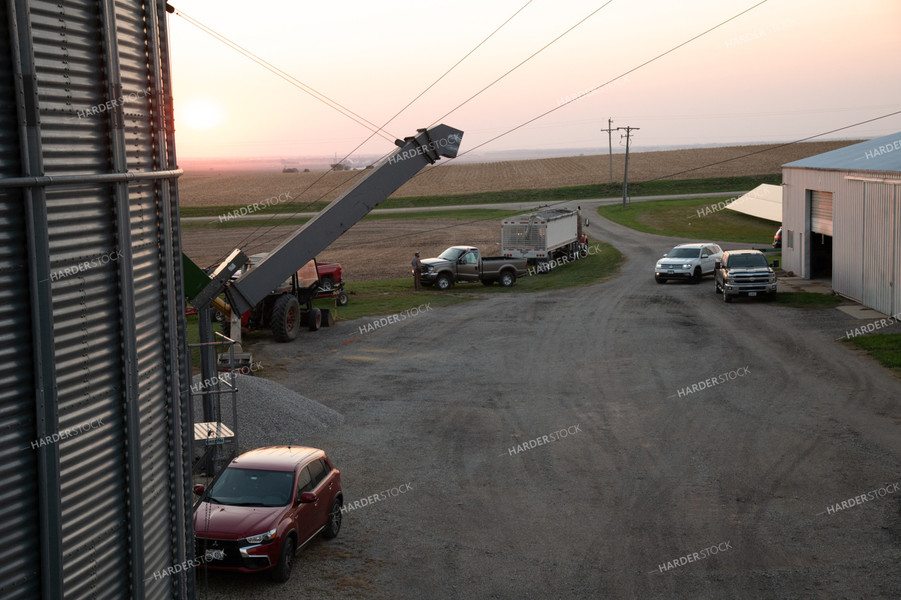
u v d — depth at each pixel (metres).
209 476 12.67
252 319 29.50
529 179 142.38
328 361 25.91
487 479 15.06
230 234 76.31
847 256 34.28
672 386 21.72
